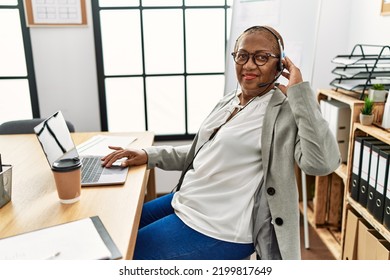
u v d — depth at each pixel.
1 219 0.95
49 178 1.25
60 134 1.24
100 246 0.78
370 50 2.12
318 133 1.06
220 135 1.22
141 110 2.78
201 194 1.21
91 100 2.64
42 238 0.82
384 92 1.68
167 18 2.61
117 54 2.64
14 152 1.60
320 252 2.12
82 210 0.99
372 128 1.61
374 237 1.59
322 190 2.20
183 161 1.50
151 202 1.48
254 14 2.18
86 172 1.28
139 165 1.39
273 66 1.20
